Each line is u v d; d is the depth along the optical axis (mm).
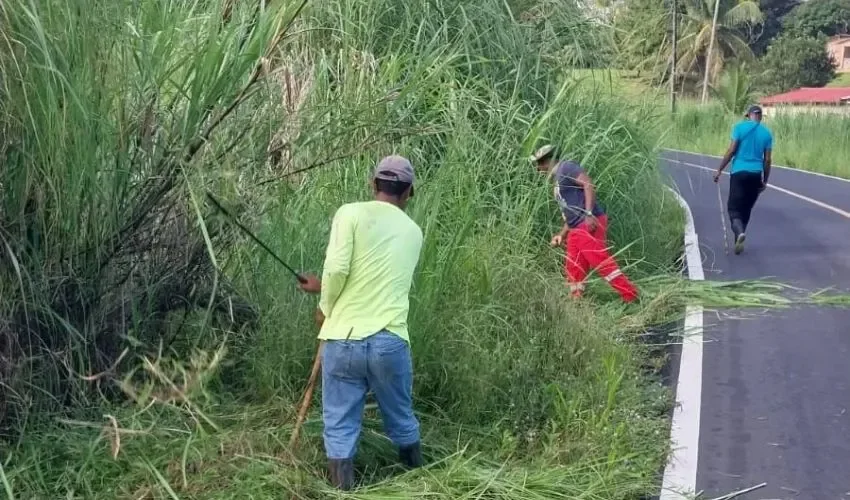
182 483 4371
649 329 8266
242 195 5262
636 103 11617
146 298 5398
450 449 5152
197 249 5371
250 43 5125
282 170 5594
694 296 9359
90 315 5059
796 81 64000
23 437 4609
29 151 4523
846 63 75875
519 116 9328
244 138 5262
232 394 5477
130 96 4969
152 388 4578
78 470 4461
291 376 5527
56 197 4648
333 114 5820
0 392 4637
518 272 6773
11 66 4363
